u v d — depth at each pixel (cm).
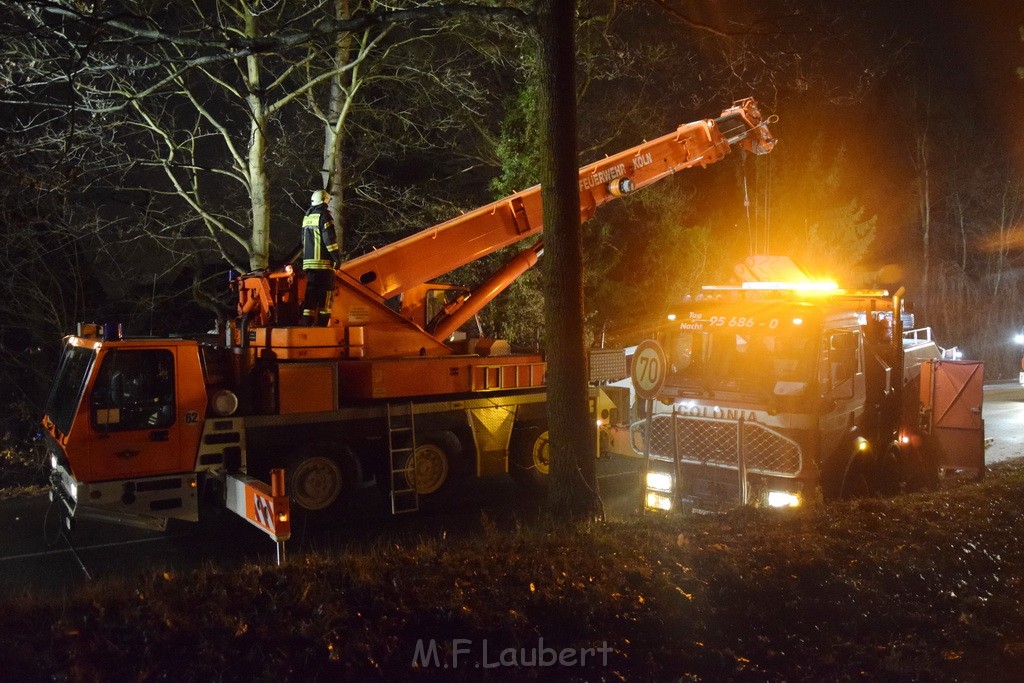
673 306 949
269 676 432
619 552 651
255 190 1474
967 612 595
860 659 527
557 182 814
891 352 1046
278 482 709
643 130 2123
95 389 861
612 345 2141
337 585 546
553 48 805
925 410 1257
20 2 754
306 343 1020
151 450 884
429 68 1673
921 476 1199
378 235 1822
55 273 1489
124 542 936
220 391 923
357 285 1076
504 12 812
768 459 868
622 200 2233
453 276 1727
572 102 815
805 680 500
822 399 851
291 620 487
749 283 1088
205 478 927
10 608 503
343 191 1717
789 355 870
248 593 525
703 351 938
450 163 2048
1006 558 711
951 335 3569
